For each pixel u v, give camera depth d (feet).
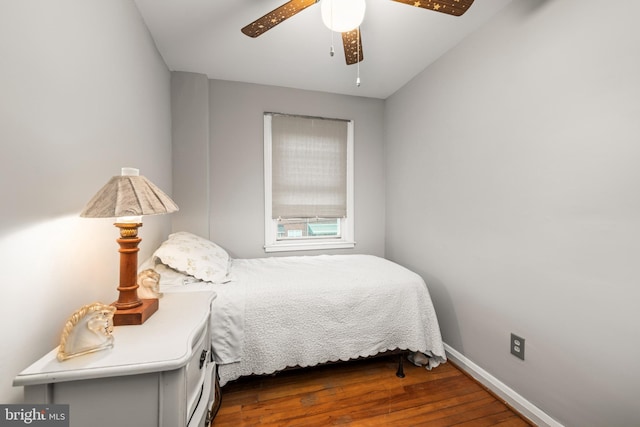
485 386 5.83
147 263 5.76
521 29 5.09
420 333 6.15
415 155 8.41
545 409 4.69
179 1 5.34
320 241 9.98
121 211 2.89
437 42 6.65
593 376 4.04
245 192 8.98
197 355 3.40
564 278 4.42
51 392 2.43
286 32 6.31
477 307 6.15
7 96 2.37
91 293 3.72
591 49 4.02
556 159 4.52
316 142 9.57
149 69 6.24
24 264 2.58
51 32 2.94
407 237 8.85
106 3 4.18
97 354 2.64
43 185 2.83
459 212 6.67
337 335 5.76
